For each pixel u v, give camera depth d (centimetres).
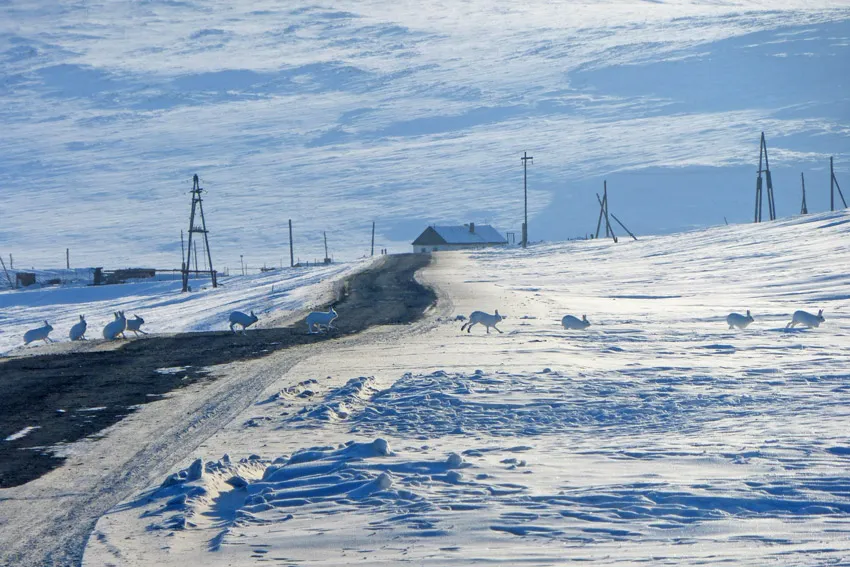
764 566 2328
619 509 2894
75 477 3806
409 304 13638
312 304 14125
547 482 3262
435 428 4512
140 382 6462
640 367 6388
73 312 19462
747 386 5428
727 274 18300
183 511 3131
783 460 3475
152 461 4044
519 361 6962
